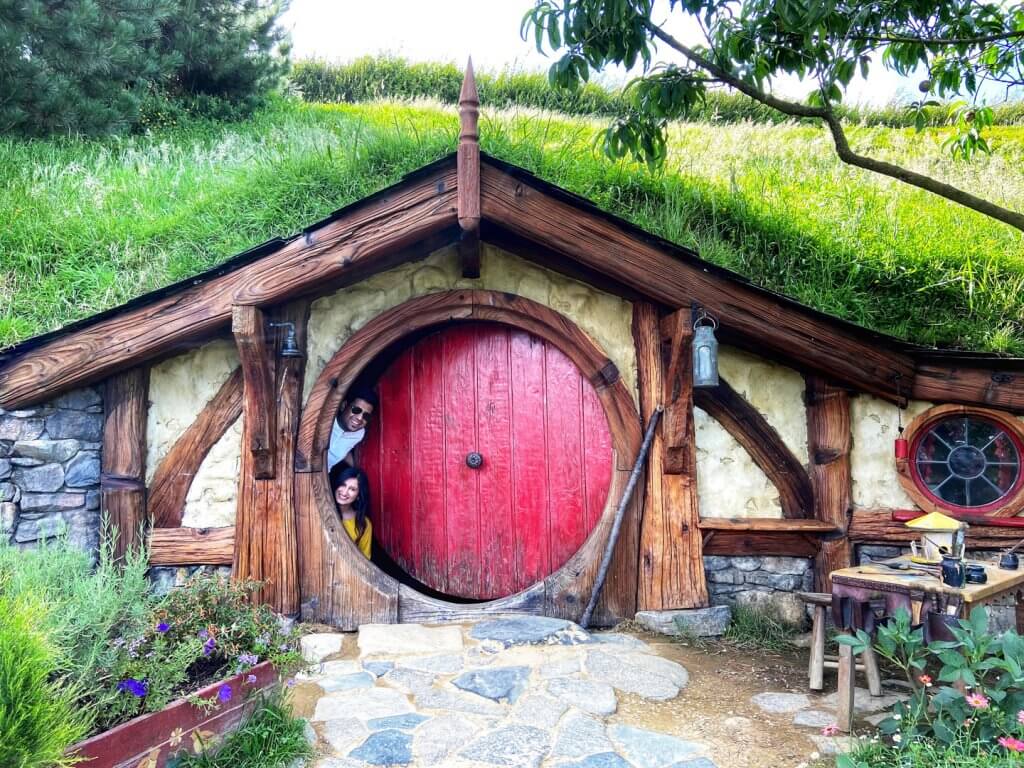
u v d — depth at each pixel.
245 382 4.29
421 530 4.91
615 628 4.41
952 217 6.78
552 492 4.82
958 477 4.59
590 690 3.36
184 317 4.20
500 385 4.92
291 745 2.73
